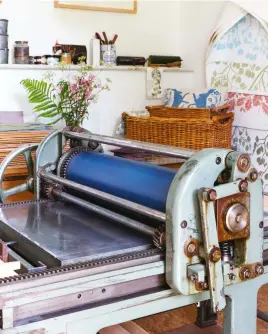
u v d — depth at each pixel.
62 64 4.30
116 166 2.06
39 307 1.42
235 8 4.32
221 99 4.37
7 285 1.37
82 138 2.26
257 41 4.15
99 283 1.49
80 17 4.55
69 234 1.81
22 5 4.30
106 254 1.60
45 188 2.36
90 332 1.48
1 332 1.36
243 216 1.63
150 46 4.92
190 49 4.92
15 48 4.21
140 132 4.23
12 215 2.07
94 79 4.54
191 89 4.51
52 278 1.43
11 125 3.68
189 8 4.88
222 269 1.63
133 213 1.94
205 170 1.57
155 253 1.60
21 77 4.25
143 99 4.83
